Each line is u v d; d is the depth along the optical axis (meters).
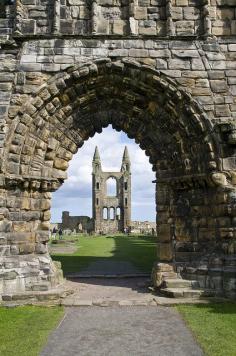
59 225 96.81
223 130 14.38
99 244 45.12
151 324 10.39
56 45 15.23
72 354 8.12
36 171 14.94
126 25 15.73
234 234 13.93
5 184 14.16
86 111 15.95
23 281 13.93
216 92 15.06
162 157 15.86
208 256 14.50
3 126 14.55
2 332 9.57
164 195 15.84
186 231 15.26
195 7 15.95
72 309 12.23
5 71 15.04
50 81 14.95
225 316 11.07
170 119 15.48
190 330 9.75
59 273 15.88
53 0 15.83
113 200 105.56
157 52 15.29
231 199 13.91
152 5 15.91
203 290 13.83
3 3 16.19
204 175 14.55
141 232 92.38
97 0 15.83
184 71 15.18
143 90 15.40
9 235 14.26
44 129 15.12
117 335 9.44
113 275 19.11
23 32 15.58
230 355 7.88
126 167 106.38
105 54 15.21
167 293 13.81
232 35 15.60
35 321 10.62
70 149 15.80
